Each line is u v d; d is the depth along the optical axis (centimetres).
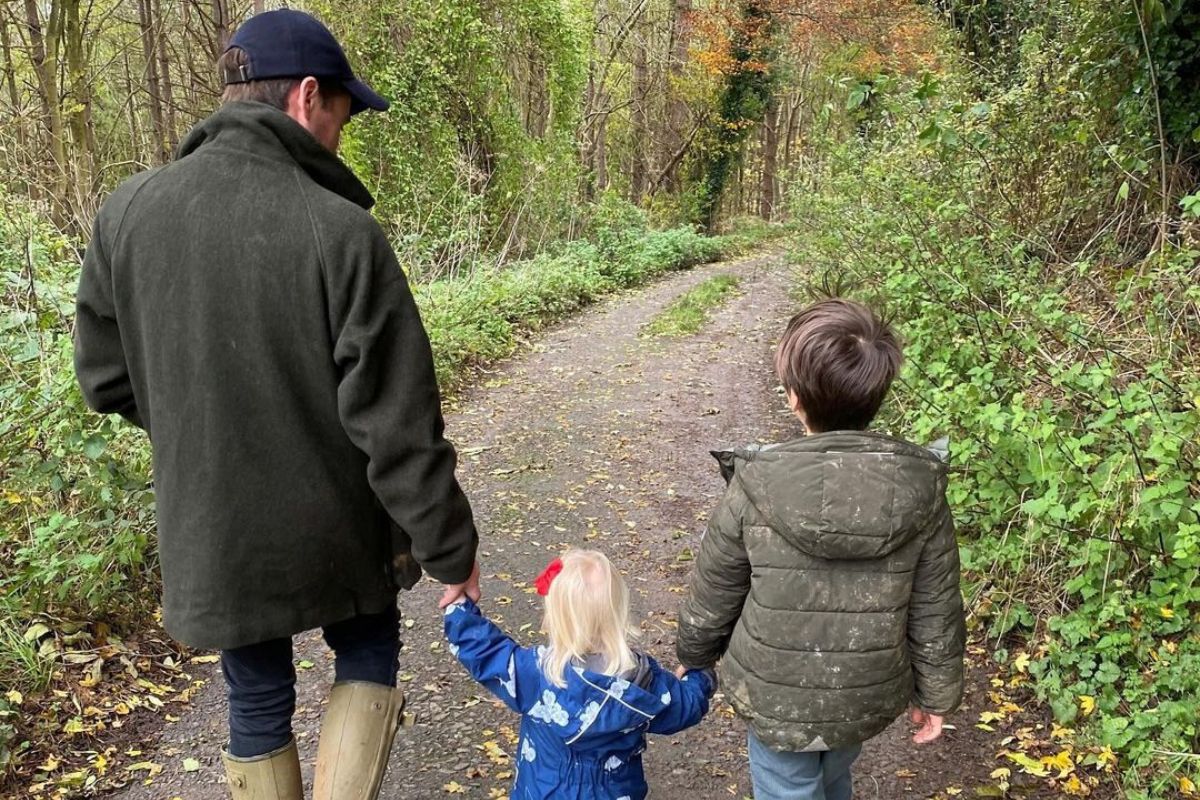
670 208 2514
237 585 185
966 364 468
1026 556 369
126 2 2162
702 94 2402
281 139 187
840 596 195
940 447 208
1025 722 317
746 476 200
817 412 201
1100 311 487
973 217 611
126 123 2200
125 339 192
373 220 187
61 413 371
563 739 205
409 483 183
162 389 185
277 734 207
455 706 338
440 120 1579
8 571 376
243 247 179
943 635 200
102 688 340
